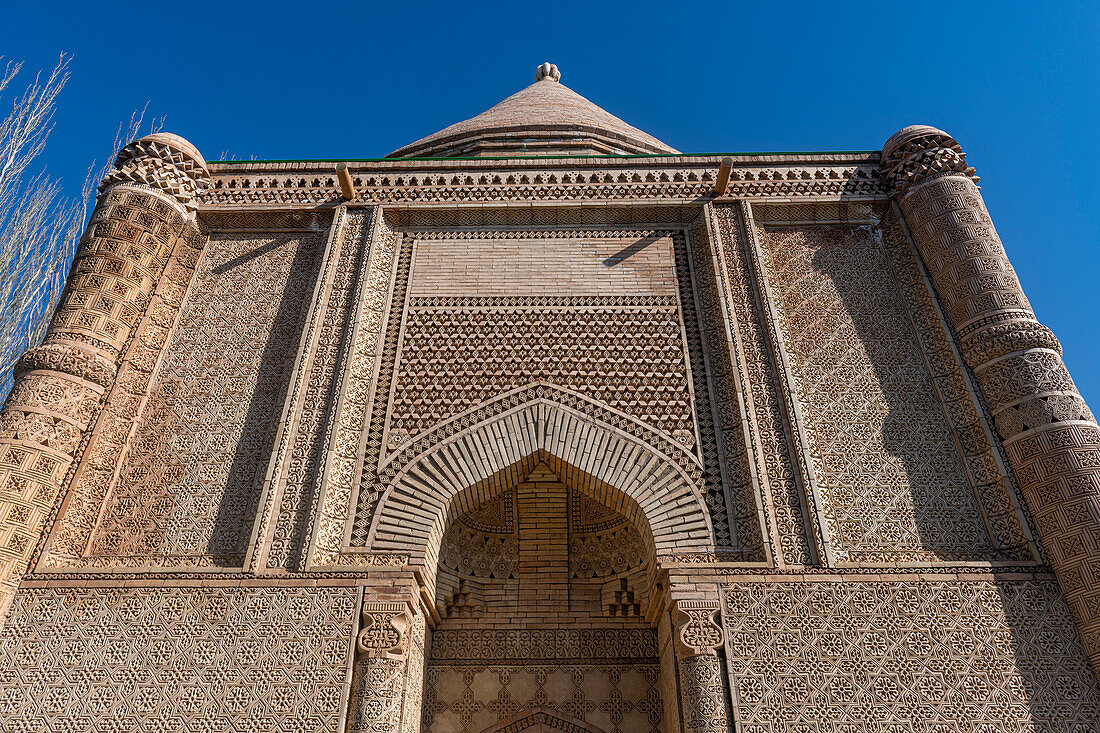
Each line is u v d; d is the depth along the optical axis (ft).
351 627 13.12
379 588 13.48
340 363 16.42
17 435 14.64
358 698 12.39
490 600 17.90
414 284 18.11
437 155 25.70
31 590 13.57
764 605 13.28
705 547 14.23
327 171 19.75
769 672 12.67
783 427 15.46
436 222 19.27
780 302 17.75
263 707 12.42
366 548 14.23
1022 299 16.15
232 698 12.51
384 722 12.19
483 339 17.08
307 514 14.40
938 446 15.46
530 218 19.22
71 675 12.75
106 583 13.64
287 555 13.97
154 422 16.11
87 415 15.60
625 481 15.08
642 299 17.78
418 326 17.34
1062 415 14.40
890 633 13.00
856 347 16.98
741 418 15.52
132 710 12.42
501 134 25.12
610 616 17.54
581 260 18.54
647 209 19.04
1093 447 13.98
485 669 16.87
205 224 19.34
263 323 17.61
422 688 14.85
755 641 12.95
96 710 12.43
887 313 17.51
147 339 17.15
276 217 19.26
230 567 13.91
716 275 17.69
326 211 19.11
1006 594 13.34
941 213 17.57
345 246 18.45
